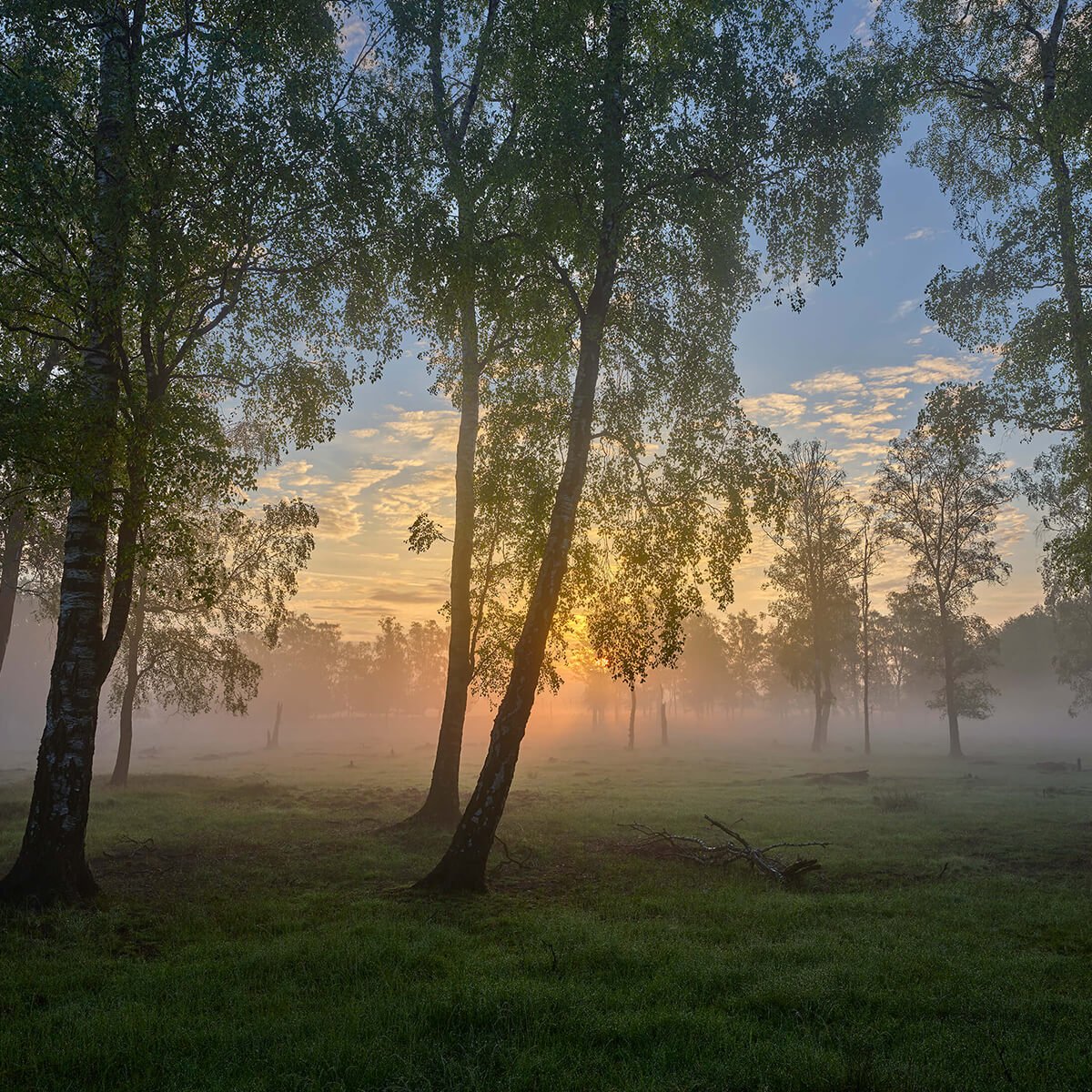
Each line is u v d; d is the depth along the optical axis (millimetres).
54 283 10594
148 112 10227
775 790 27406
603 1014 6094
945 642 46750
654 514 15102
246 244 11828
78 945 8172
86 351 11633
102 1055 5309
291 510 24875
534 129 11828
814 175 13062
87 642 10953
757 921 9133
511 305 13758
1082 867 12938
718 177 12703
